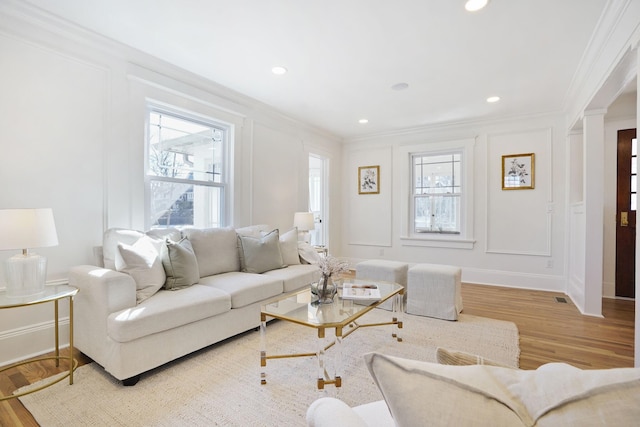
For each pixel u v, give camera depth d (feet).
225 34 8.13
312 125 16.29
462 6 6.98
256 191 13.35
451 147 15.98
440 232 16.55
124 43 8.60
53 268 7.71
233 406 5.56
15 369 6.79
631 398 1.47
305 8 7.06
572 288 12.76
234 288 8.34
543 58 9.27
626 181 12.66
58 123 7.76
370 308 6.98
